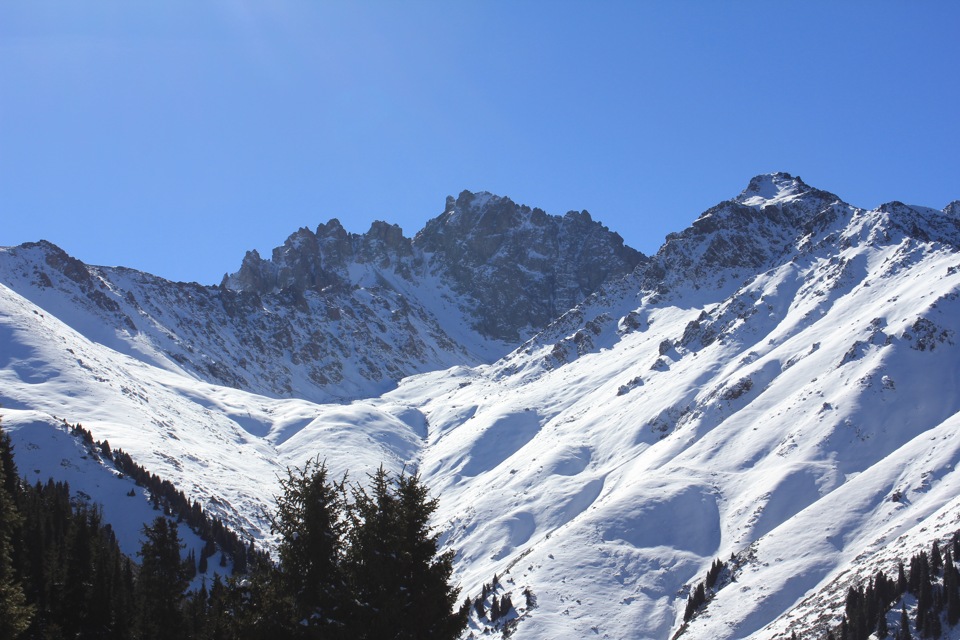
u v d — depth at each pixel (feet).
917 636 326.65
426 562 149.89
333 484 151.33
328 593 142.31
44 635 250.57
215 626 192.54
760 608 433.48
